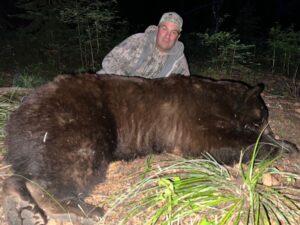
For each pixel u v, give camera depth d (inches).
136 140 55.8
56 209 43.6
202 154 55.8
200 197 42.8
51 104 47.3
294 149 64.0
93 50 141.9
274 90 119.7
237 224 38.5
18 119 46.9
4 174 50.4
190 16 268.4
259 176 46.3
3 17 200.2
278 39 156.2
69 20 133.8
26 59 139.9
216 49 145.8
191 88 58.4
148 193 48.1
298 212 43.3
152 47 72.6
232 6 264.2
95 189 50.5
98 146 48.9
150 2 284.8
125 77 55.9
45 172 44.1
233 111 60.0
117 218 44.1
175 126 57.4
